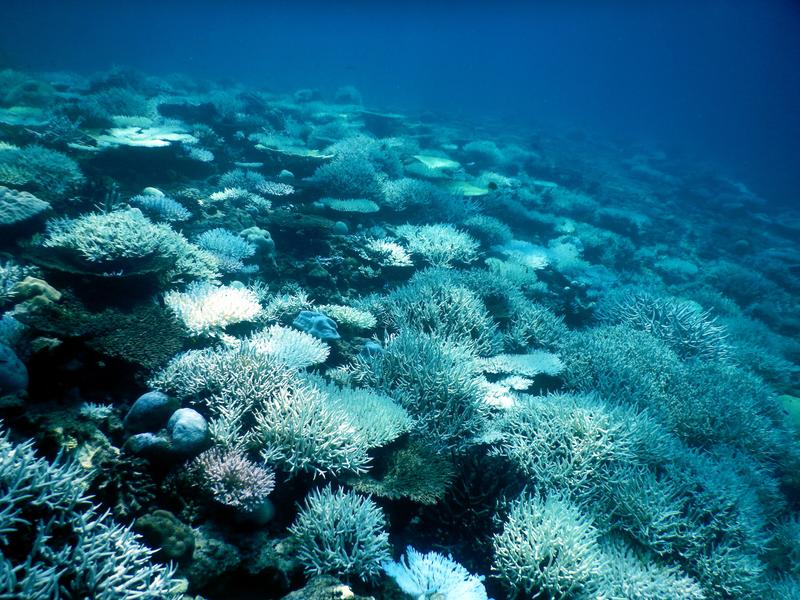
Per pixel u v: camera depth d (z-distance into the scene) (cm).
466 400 577
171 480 368
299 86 5112
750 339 1234
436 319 763
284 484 412
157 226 706
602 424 548
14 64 2673
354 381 600
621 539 458
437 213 1293
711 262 1931
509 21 10119
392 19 9962
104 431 381
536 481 502
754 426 743
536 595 377
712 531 491
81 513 304
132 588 288
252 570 344
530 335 856
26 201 633
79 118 1166
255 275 808
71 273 511
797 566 544
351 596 332
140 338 460
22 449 292
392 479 447
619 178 3278
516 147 2845
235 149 1398
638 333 925
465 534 455
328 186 1198
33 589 250
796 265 2048
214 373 455
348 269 890
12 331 410
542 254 1310
